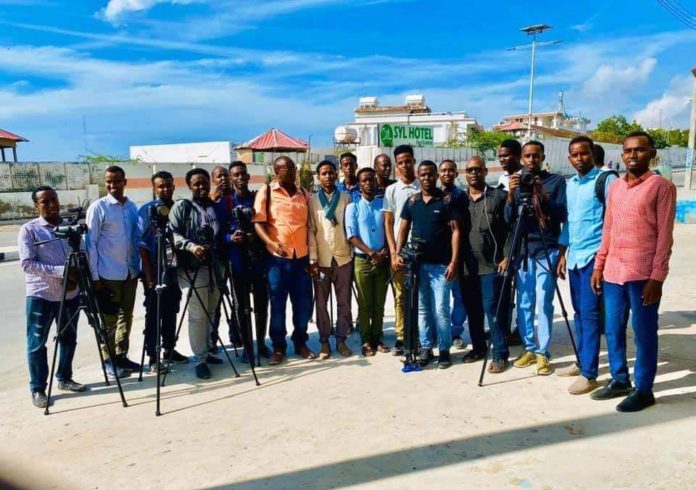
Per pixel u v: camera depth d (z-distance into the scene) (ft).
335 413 11.80
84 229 13.04
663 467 8.82
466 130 160.86
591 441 9.86
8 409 13.08
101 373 15.65
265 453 10.10
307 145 87.66
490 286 14.11
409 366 14.44
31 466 10.03
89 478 9.48
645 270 10.83
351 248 16.20
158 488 9.05
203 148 115.96
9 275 33.22
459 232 14.11
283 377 14.52
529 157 13.38
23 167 68.39
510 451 9.65
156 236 13.83
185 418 12.05
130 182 68.54
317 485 8.85
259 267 15.87
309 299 16.20
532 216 13.29
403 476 8.98
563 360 14.67
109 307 14.94
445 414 11.44
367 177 15.93
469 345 17.01
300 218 15.61
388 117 196.03
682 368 13.26
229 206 16.92
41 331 13.35
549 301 13.57
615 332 11.66
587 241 12.46
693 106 78.48
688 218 44.98
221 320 20.63
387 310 22.06
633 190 11.02
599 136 179.01
